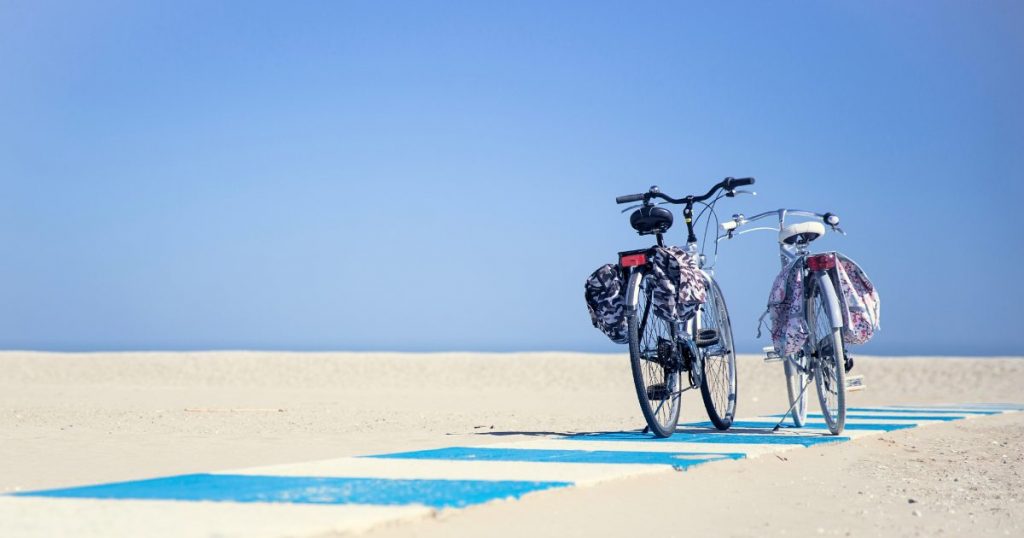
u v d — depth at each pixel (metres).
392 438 6.32
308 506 2.91
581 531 2.95
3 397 12.89
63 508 2.88
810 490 3.97
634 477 3.81
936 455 5.40
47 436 6.50
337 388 17.23
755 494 3.79
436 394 14.94
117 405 10.93
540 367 21.86
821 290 5.57
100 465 4.75
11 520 2.70
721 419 6.07
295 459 4.98
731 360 6.20
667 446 4.95
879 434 6.13
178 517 2.72
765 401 13.12
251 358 24.44
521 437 6.18
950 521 3.36
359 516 2.72
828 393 5.96
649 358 5.40
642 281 5.41
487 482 3.47
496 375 20.25
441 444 5.76
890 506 3.65
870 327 5.66
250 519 2.68
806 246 5.73
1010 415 8.66
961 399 14.02
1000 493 3.98
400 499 3.05
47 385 17.55
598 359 24.19
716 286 6.05
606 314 5.41
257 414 9.20
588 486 3.54
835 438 5.55
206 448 5.63
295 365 22.38
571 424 8.01
